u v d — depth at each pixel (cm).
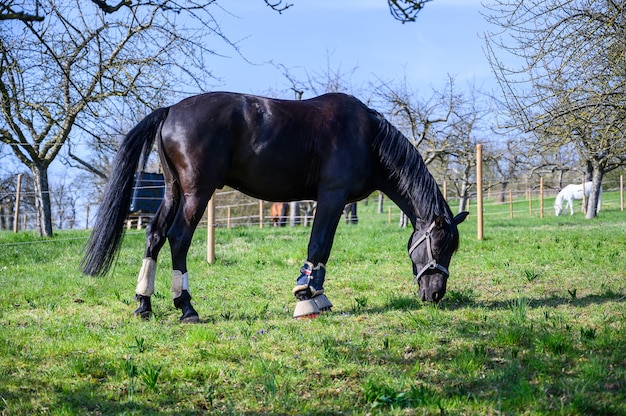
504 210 4088
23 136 1677
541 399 445
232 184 721
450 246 751
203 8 677
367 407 448
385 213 4800
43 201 1803
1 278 1038
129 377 505
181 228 682
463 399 451
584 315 688
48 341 620
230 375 514
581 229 1781
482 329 635
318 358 550
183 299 702
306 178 716
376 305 790
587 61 869
